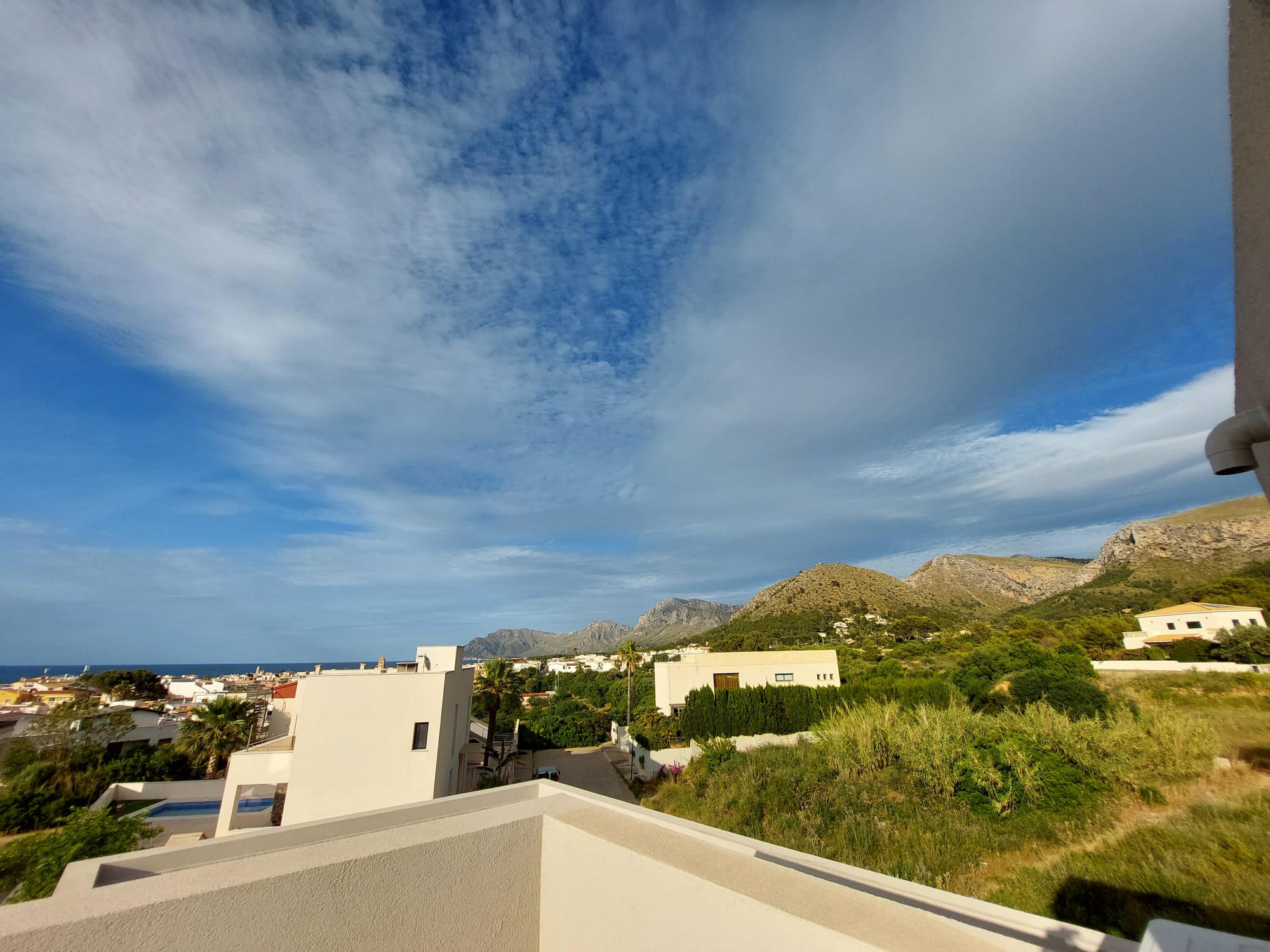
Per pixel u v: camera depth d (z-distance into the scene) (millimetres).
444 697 17016
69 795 23578
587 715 43812
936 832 11141
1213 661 29984
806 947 1839
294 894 2176
